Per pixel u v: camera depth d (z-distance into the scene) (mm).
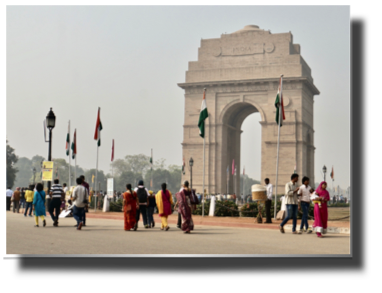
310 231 23406
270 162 76000
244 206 36031
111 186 44594
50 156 34250
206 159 79812
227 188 82312
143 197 26281
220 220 31594
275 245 17562
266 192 29359
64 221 31188
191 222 22875
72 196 24188
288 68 76938
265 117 77750
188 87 82125
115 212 43250
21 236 19672
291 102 76188
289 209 23062
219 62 81312
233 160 81938
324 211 21719
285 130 75875
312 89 83062
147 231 23875
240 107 83062
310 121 83438
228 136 86312
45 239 18641
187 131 81625
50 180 34469
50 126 34344
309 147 82562
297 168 74875
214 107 80500
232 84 79438
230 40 81250
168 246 16750
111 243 17500
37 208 25562
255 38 79750
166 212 25016
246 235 21703
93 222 30953
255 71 78688
